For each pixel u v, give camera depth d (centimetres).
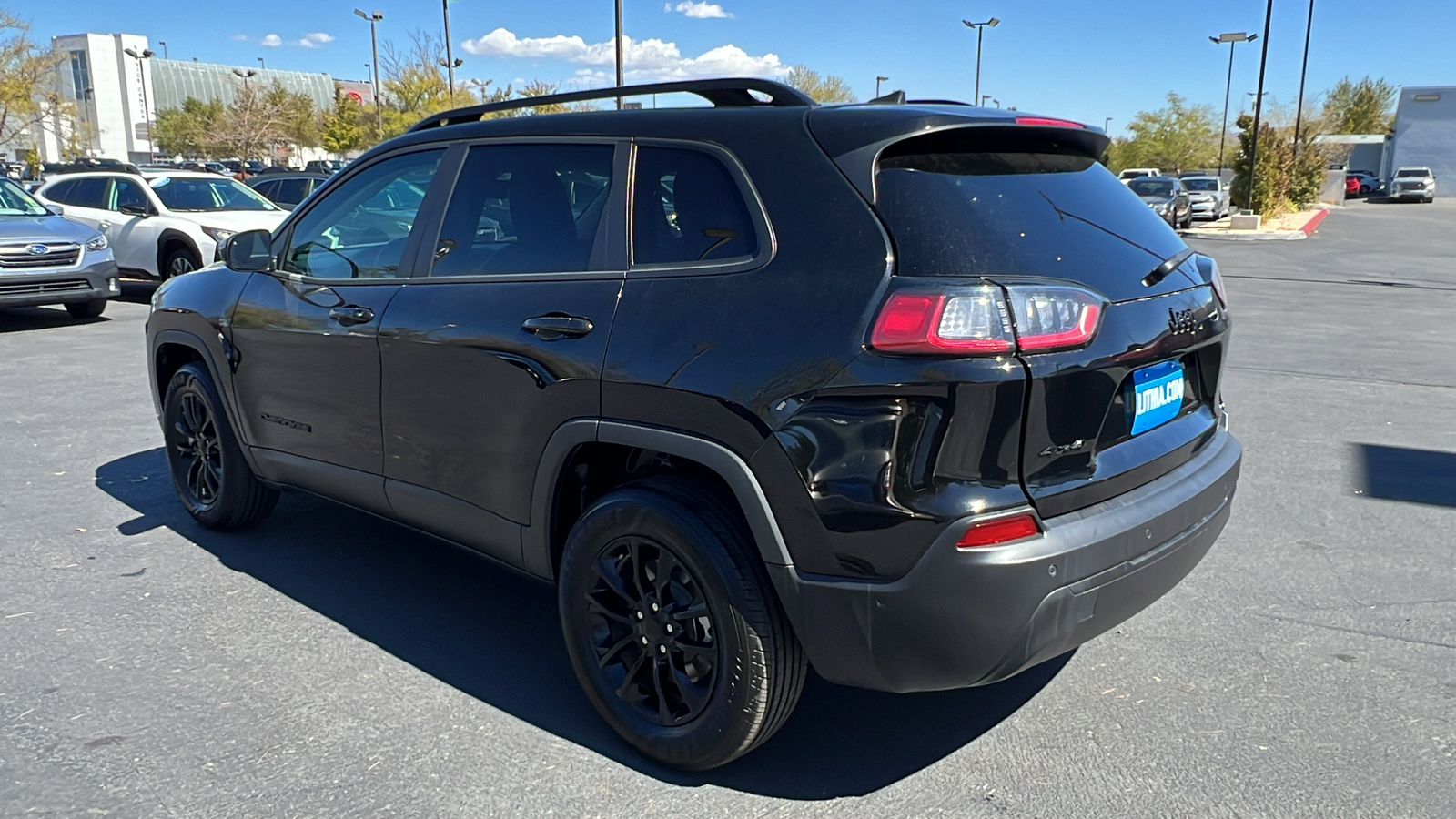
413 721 315
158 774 285
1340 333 1098
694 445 265
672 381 268
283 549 456
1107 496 264
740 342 259
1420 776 287
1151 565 269
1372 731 311
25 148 5256
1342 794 279
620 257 296
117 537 469
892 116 266
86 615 386
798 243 260
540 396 300
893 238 248
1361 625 384
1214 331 301
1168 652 364
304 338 385
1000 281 239
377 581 422
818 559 250
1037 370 238
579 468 310
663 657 288
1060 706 327
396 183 371
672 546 274
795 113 278
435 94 3531
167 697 327
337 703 325
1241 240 2677
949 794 279
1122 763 294
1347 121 8412
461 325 323
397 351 345
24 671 343
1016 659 247
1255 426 686
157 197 1291
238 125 4959
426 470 347
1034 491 246
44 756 293
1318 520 500
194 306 445
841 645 253
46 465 582
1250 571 436
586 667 303
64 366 875
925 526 237
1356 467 589
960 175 265
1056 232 267
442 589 415
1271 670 350
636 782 285
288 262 409
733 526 268
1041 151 296
